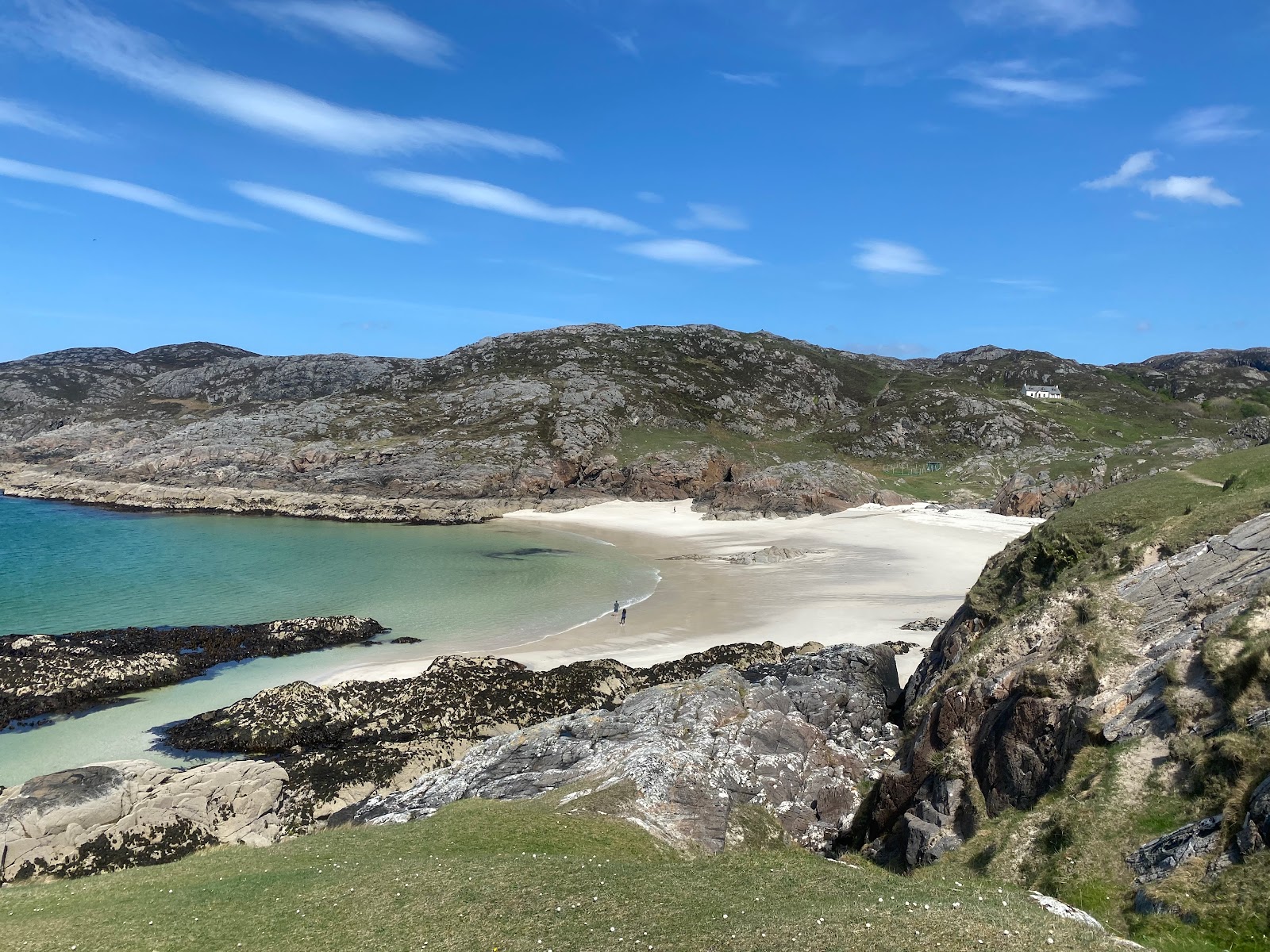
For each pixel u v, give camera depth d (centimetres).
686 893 1695
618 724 3234
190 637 5250
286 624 5488
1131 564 2870
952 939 1355
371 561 8462
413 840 2223
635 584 7312
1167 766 1912
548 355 19462
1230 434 15225
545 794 2756
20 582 6950
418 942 1509
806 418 19012
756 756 2959
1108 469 11931
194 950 1513
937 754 2633
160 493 12638
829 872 1898
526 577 7681
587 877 1814
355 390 18700
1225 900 1466
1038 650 2725
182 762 3559
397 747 3544
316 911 1680
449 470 13312
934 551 8475
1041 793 2208
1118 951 1291
